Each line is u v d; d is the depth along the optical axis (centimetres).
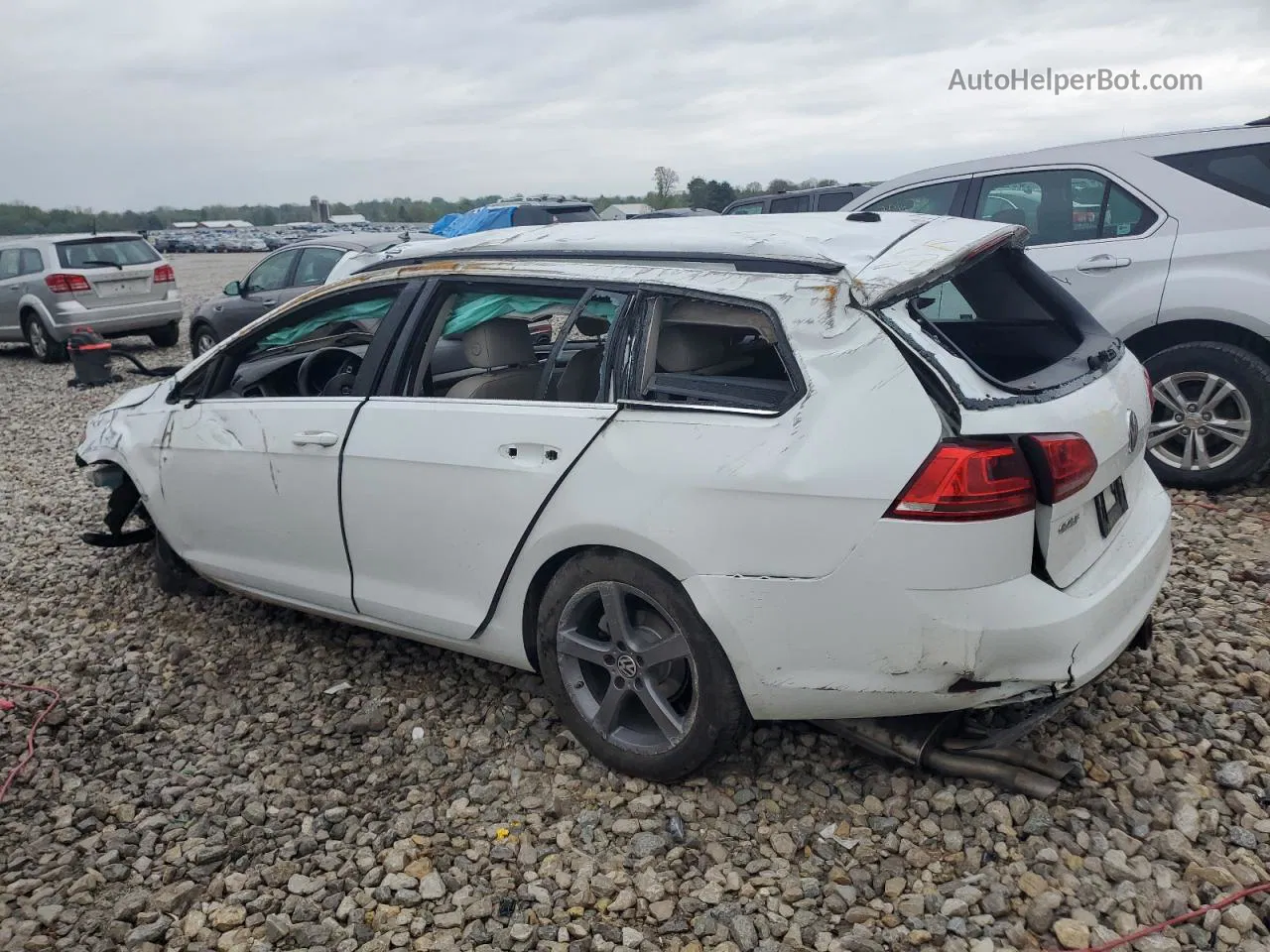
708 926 265
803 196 1277
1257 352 521
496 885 287
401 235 1240
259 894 292
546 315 343
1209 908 255
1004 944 253
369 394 372
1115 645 283
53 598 527
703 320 299
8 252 1488
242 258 4778
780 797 313
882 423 264
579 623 328
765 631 282
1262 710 340
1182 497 541
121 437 480
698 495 284
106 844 317
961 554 258
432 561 355
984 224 336
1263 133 522
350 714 389
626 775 330
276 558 418
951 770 302
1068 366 305
